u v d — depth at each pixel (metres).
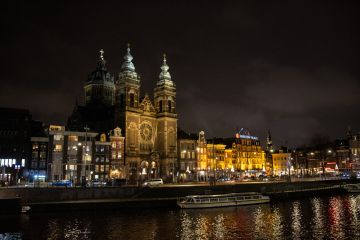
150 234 62.78
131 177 140.25
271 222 74.06
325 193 128.50
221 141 198.62
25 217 74.25
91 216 76.69
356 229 67.50
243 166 195.00
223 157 183.00
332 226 70.25
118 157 138.00
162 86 158.12
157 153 150.12
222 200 93.88
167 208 88.25
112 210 83.00
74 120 161.00
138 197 93.38
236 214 83.06
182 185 108.00
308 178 155.12
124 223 70.94
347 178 156.75
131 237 60.69
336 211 88.94
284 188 124.94
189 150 161.88
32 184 106.06
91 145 131.62
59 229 65.06
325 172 194.50
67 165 126.12
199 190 103.00
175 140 156.50
